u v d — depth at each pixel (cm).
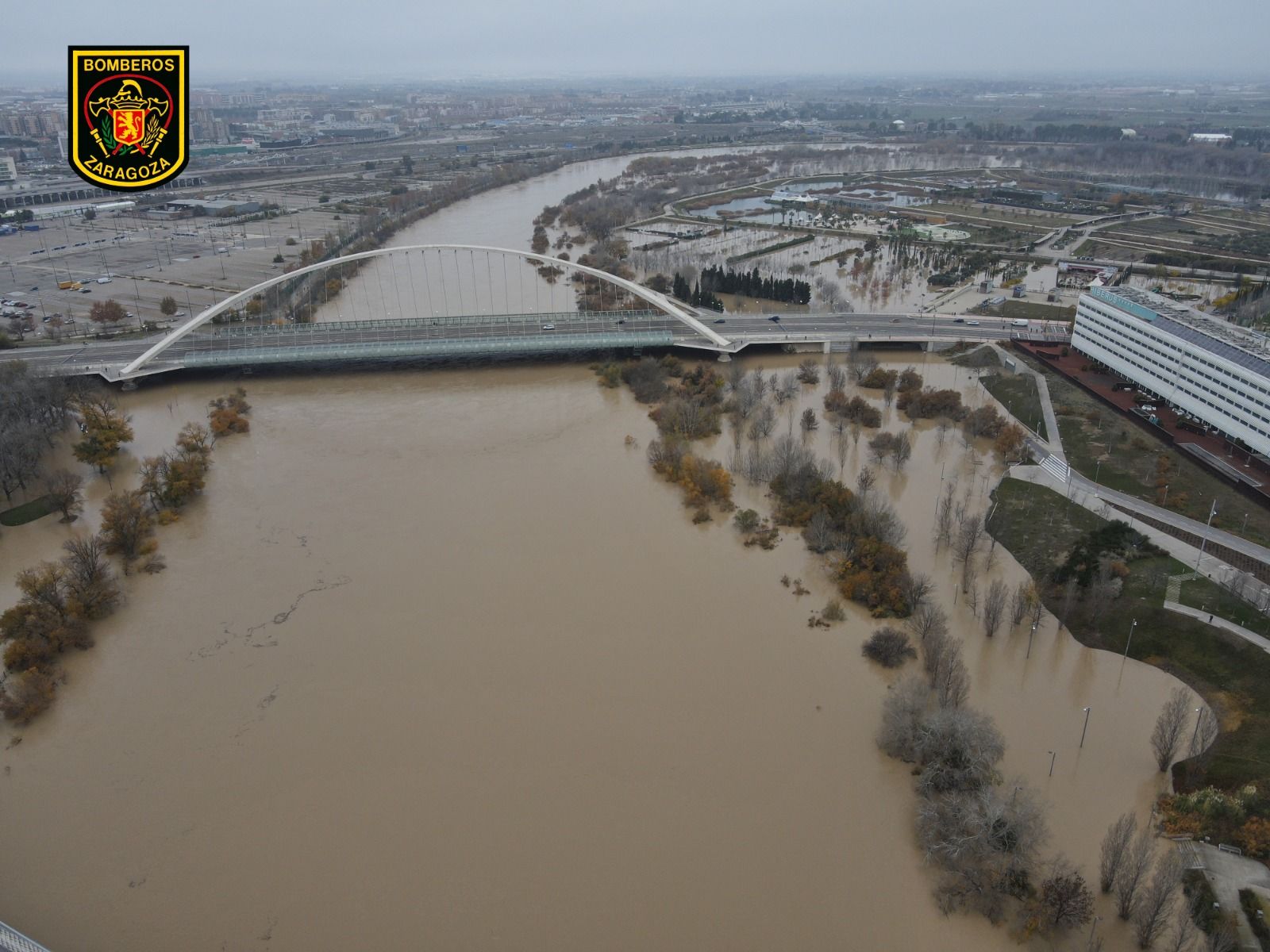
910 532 12600
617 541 12300
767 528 12619
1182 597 10450
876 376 17950
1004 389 17688
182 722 9050
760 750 8638
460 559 11844
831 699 9312
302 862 7494
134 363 17788
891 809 7994
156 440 15612
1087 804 7969
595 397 17625
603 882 7300
